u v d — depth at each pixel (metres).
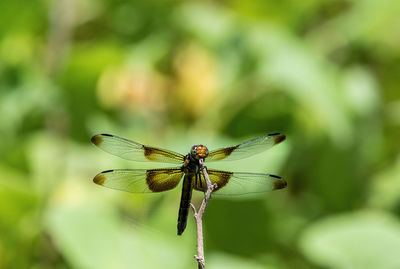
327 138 1.03
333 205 1.04
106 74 1.06
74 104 1.06
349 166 1.03
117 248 0.93
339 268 0.96
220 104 1.05
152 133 1.06
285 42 1.05
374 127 1.05
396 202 1.03
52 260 0.97
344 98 1.04
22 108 1.05
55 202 0.98
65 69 1.05
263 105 1.04
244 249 1.00
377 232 0.97
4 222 0.97
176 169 0.87
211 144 0.98
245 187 0.87
